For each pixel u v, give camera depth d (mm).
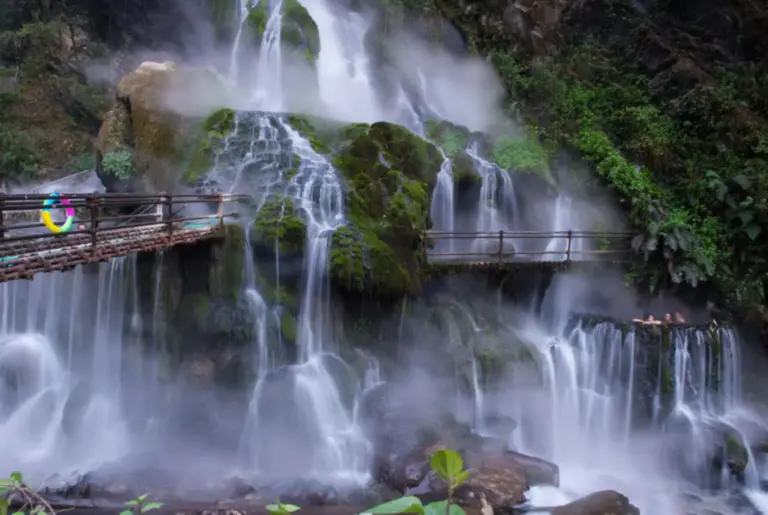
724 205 14039
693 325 11766
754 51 17875
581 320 12445
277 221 10461
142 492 8523
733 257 13633
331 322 10594
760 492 10523
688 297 13258
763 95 16344
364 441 9820
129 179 12555
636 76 17594
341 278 10258
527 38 18328
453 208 13133
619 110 16281
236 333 9977
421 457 9094
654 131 15672
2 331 10875
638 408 11273
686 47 18094
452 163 13289
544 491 9180
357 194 11344
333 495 8672
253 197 11000
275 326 10203
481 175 13594
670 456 10914
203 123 12609
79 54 18266
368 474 9453
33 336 10789
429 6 17781
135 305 10281
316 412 9930
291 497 8594
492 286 12352
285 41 15375
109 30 19016
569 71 17672
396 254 11039
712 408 11531
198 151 11891
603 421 11445
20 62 18094
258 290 10359
